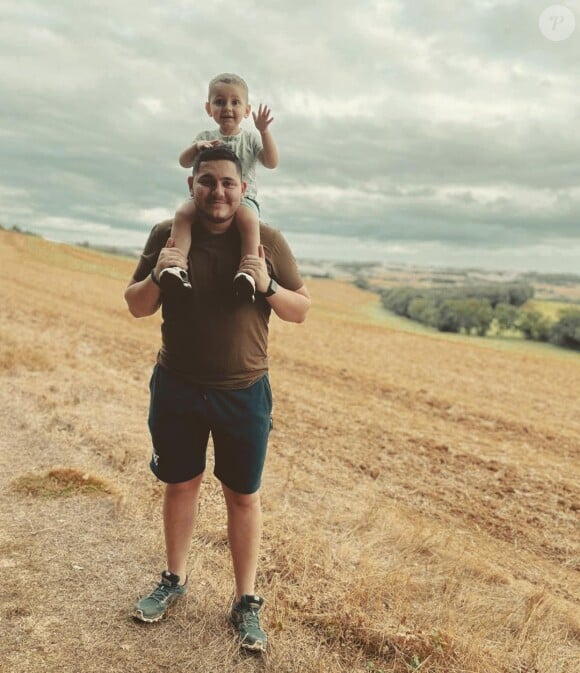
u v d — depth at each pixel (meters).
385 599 3.37
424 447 7.82
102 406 7.29
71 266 49.38
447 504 5.84
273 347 16.81
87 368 10.06
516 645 3.12
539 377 16.08
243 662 2.76
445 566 4.04
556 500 6.24
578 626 3.43
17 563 3.45
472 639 3.01
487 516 5.63
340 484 5.85
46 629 2.89
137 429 6.38
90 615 3.02
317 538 4.10
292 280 2.87
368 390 11.96
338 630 2.99
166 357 2.80
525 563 4.67
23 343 11.48
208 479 5.02
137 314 2.89
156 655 2.76
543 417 10.86
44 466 5.02
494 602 3.60
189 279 2.62
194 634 2.92
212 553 3.74
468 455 7.63
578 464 7.91
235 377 2.73
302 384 11.94
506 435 9.27
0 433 5.79
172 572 3.10
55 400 7.14
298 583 3.46
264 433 2.83
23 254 53.97
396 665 2.79
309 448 7.17
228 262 2.63
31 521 3.99
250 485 2.86
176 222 2.61
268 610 3.14
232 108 3.56
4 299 20.97
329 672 2.71
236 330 2.68
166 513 3.05
